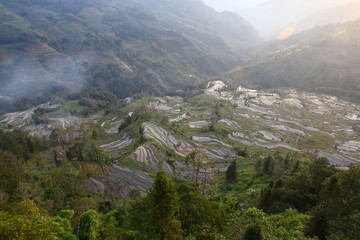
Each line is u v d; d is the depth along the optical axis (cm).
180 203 2338
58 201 5041
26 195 4594
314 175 4325
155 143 11456
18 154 8944
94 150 9575
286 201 4184
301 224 3047
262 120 17862
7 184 4791
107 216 4125
